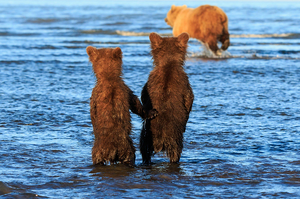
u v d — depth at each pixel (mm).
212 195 9555
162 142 12055
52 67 31656
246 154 12953
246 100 21109
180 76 12242
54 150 13203
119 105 11305
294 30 69500
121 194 9555
